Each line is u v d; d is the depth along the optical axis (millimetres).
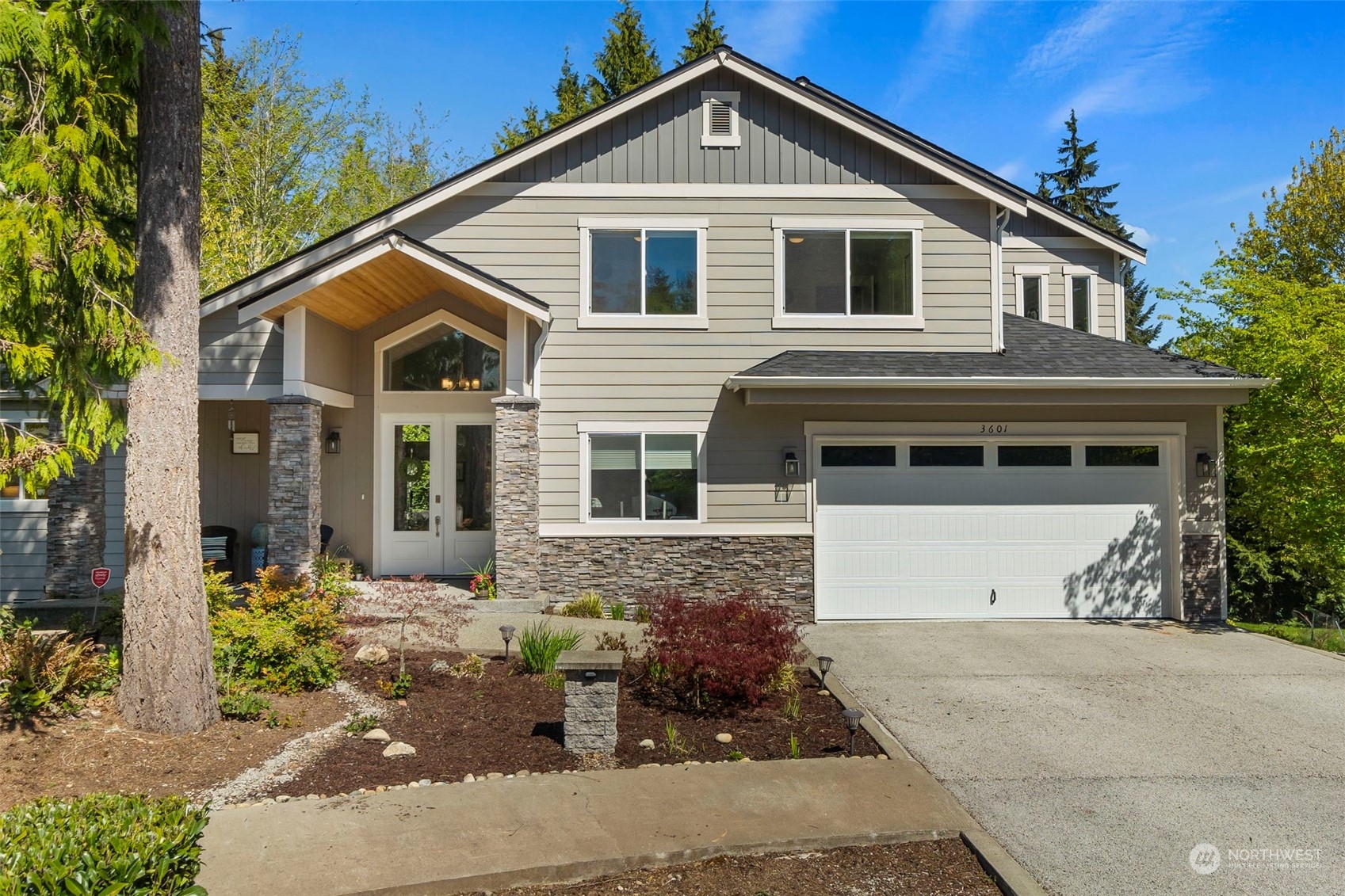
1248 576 15273
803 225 12828
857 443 12500
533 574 11836
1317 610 15156
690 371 12648
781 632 8047
